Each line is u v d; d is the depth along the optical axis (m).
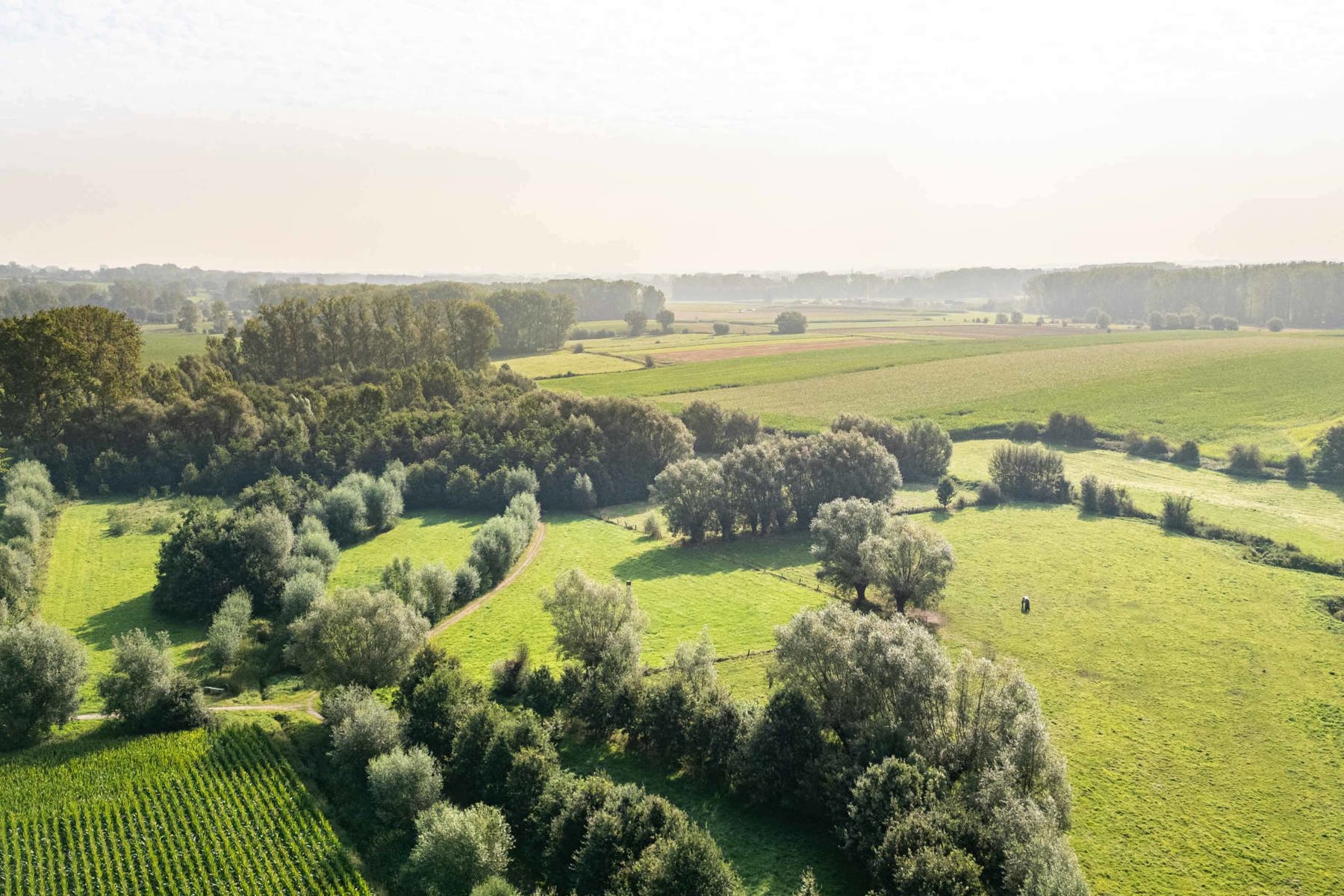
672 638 73.44
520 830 46.91
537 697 58.09
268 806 47.75
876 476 108.75
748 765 48.62
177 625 74.88
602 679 57.34
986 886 38.12
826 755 47.50
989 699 46.12
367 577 87.50
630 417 129.62
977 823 40.19
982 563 91.25
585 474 120.62
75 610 77.19
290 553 84.38
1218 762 53.44
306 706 61.59
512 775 47.78
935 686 47.28
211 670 66.50
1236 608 77.75
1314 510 105.31
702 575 90.88
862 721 49.19
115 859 43.09
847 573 79.94
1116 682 64.12
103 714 59.31
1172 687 63.25
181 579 76.06
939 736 46.66
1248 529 98.81
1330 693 61.66
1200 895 41.91
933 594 74.81
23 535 88.19
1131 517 106.88
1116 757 54.03
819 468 108.44
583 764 54.00
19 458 112.56
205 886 41.44
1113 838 46.16
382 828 47.66
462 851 42.03
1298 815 48.16
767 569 92.94
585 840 42.81
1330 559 87.94
